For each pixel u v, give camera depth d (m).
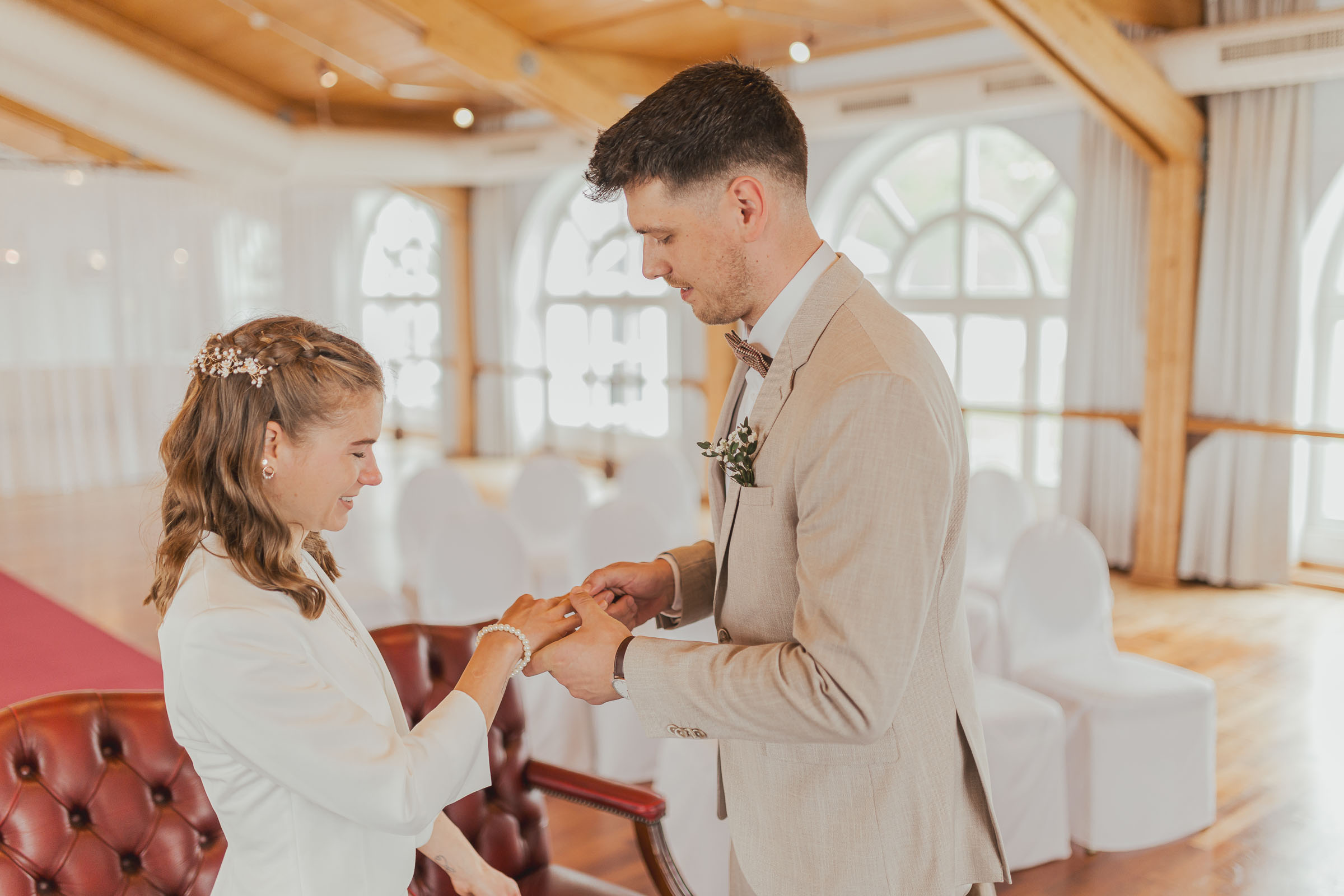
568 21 6.93
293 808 1.24
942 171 7.82
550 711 3.56
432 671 2.22
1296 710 4.24
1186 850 3.14
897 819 1.31
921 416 1.17
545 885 2.19
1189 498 6.25
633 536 4.06
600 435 10.62
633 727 3.60
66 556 6.99
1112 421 6.62
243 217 10.55
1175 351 6.16
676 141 1.23
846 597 1.15
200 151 8.34
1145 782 3.12
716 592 1.44
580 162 8.95
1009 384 7.59
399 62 8.36
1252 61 5.50
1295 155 5.73
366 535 4.36
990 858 1.42
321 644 1.27
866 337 1.25
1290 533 6.04
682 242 1.28
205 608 1.18
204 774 1.25
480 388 11.34
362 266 12.70
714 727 1.23
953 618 1.36
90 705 1.83
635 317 10.05
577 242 10.60
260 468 1.23
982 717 2.92
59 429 9.83
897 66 7.23
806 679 1.16
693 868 2.76
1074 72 5.66
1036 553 3.39
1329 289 6.17
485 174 9.62
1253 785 3.57
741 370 1.48
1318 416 6.33
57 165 9.67
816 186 8.27
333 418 1.25
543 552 5.05
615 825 3.38
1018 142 7.32
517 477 5.43
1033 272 7.31
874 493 1.15
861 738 1.16
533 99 7.24
